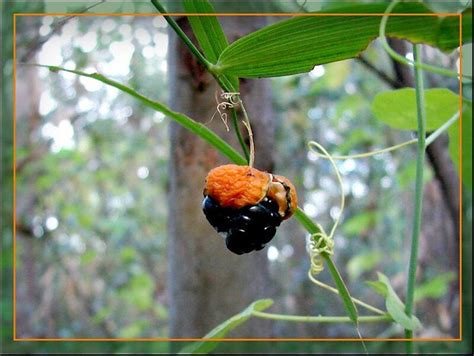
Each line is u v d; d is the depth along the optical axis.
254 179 0.13
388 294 0.16
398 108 0.19
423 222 0.44
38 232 0.68
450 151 0.20
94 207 0.82
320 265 0.15
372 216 0.59
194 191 0.21
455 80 0.31
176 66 0.21
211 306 0.22
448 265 0.42
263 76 0.14
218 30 0.13
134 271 0.71
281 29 0.12
